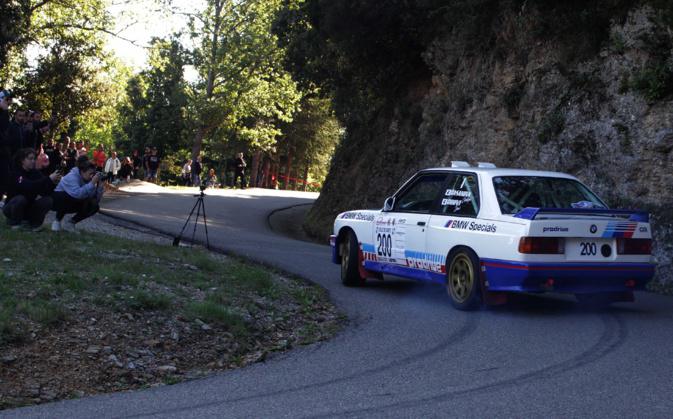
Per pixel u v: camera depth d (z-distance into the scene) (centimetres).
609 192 1512
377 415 491
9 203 1241
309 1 3020
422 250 997
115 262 1016
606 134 1537
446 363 648
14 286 768
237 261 1338
